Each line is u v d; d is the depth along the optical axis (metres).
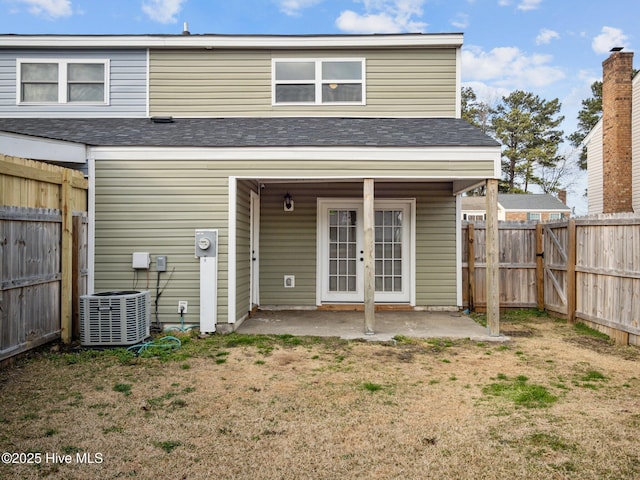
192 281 6.20
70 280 5.36
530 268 7.94
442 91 8.05
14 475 2.45
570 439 2.92
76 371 4.35
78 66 8.07
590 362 4.75
